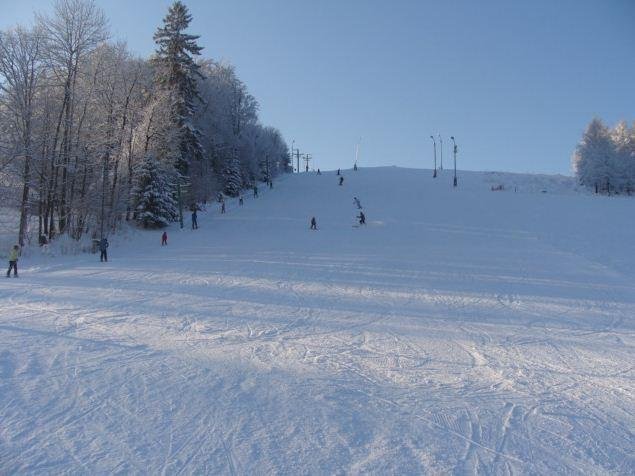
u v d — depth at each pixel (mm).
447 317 13789
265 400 7434
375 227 35188
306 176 81062
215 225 38656
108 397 7344
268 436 6254
